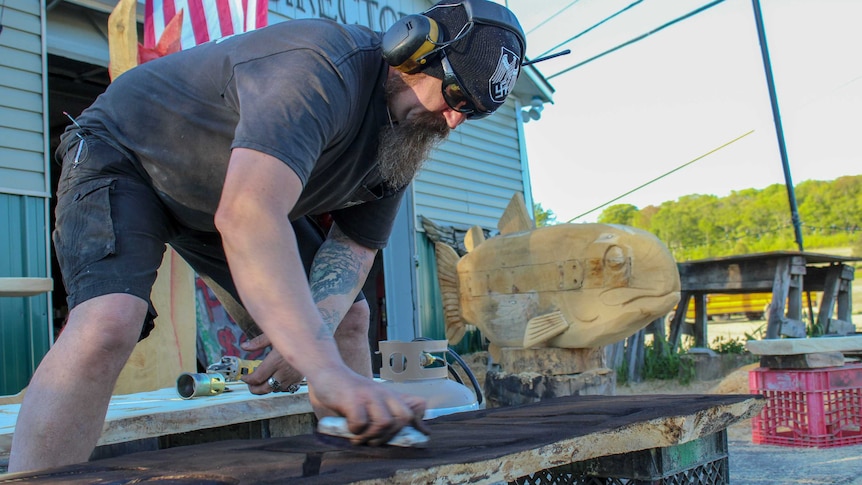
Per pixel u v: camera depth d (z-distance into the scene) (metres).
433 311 8.59
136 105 1.72
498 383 4.84
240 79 1.50
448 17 1.58
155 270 1.70
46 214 5.45
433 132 1.72
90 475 1.03
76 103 8.67
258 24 4.66
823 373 4.16
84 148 1.70
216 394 2.57
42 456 1.42
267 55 1.50
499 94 1.61
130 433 1.94
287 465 1.04
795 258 7.51
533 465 1.13
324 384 1.11
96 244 1.59
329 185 1.75
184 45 4.70
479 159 9.98
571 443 1.24
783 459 3.74
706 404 1.64
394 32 1.55
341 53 1.52
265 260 1.22
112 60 4.34
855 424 4.37
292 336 1.16
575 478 1.77
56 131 9.53
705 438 1.77
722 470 1.83
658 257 4.41
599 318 4.56
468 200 9.68
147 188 1.74
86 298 1.54
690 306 11.70
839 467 3.39
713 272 8.05
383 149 1.71
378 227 2.04
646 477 1.60
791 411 4.26
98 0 5.98
